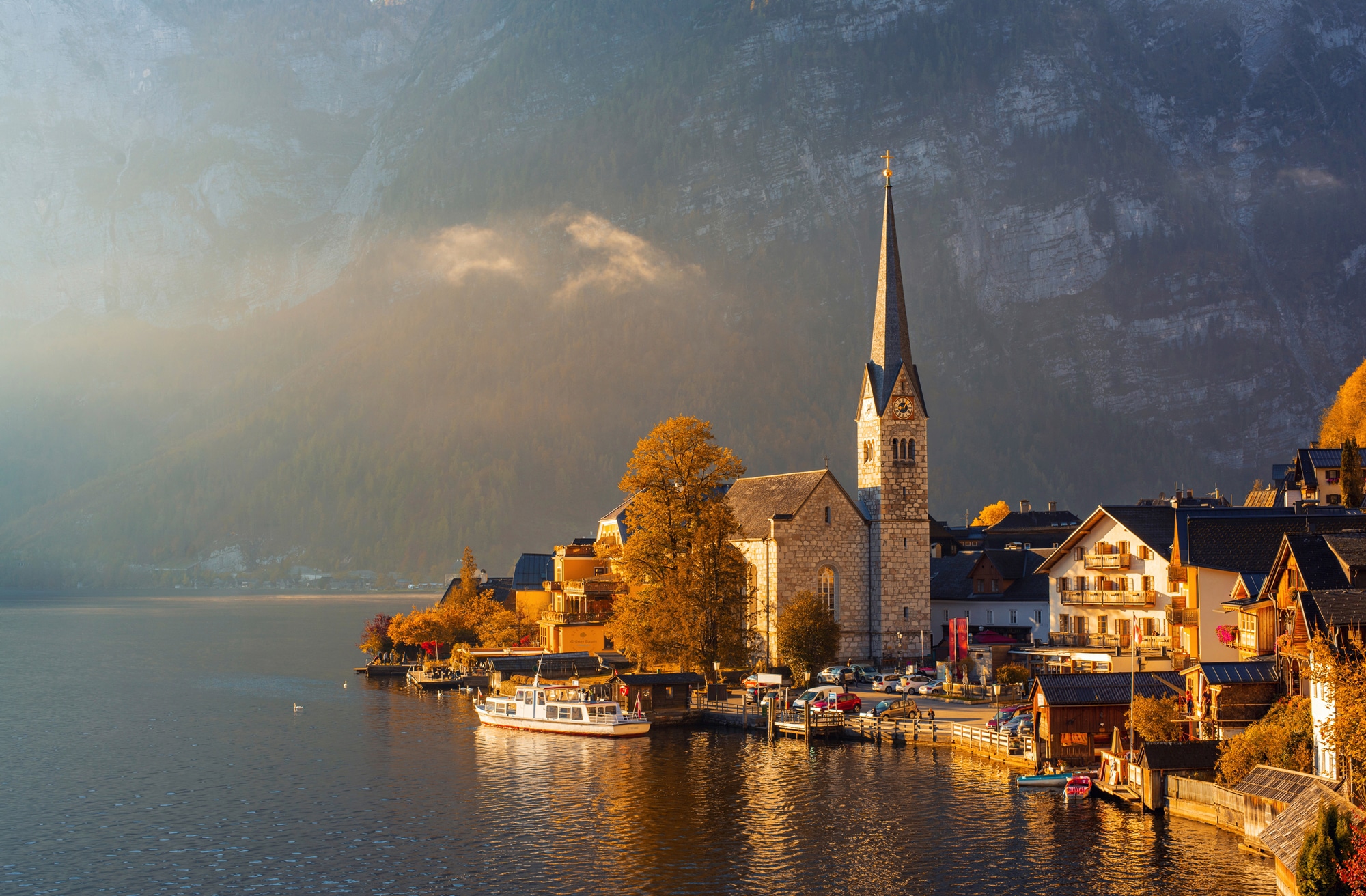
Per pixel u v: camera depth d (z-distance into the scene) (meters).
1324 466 128.75
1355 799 60.06
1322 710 69.25
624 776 97.75
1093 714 92.19
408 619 190.38
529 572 199.12
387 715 139.25
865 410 152.38
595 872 73.12
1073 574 130.00
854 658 148.38
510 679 149.38
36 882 73.88
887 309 153.00
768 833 79.75
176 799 95.38
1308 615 69.94
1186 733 85.12
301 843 81.31
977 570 160.00
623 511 173.38
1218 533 102.69
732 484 163.88
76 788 100.06
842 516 148.88
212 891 71.62
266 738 123.75
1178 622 103.19
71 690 172.62
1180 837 74.94
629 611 129.88
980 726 105.75
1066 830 78.00
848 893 68.38
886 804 85.75
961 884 69.06
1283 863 59.50
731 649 129.00
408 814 88.00
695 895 68.75
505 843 79.69
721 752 107.69
